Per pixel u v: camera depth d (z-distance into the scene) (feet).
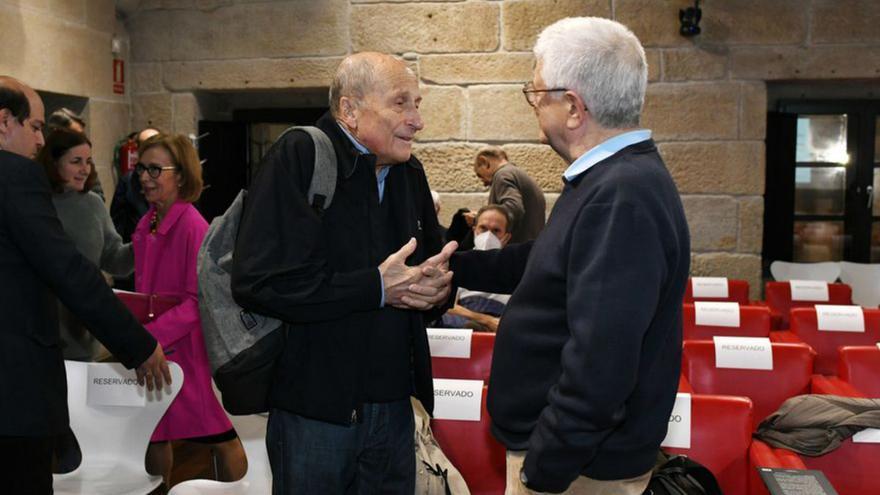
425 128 20.44
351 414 6.20
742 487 7.50
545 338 5.37
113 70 20.25
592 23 5.45
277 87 20.66
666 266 5.06
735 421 7.52
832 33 19.33
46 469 6.84
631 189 5.00
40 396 6.69
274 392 6.25
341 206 6.19
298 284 5.80
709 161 19.88
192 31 20.80
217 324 6.14
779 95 21.45
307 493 6.30
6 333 6.57
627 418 5.33
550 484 5.14
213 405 9.59
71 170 11.02
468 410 7.93
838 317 12.26
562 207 5.39
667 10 19.61
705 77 19.69
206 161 21.06
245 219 5.96
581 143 5.47
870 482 7.70
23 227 6.58
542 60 5.55
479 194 20.42
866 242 21.56
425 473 7.13
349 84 6.18
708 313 12.59
